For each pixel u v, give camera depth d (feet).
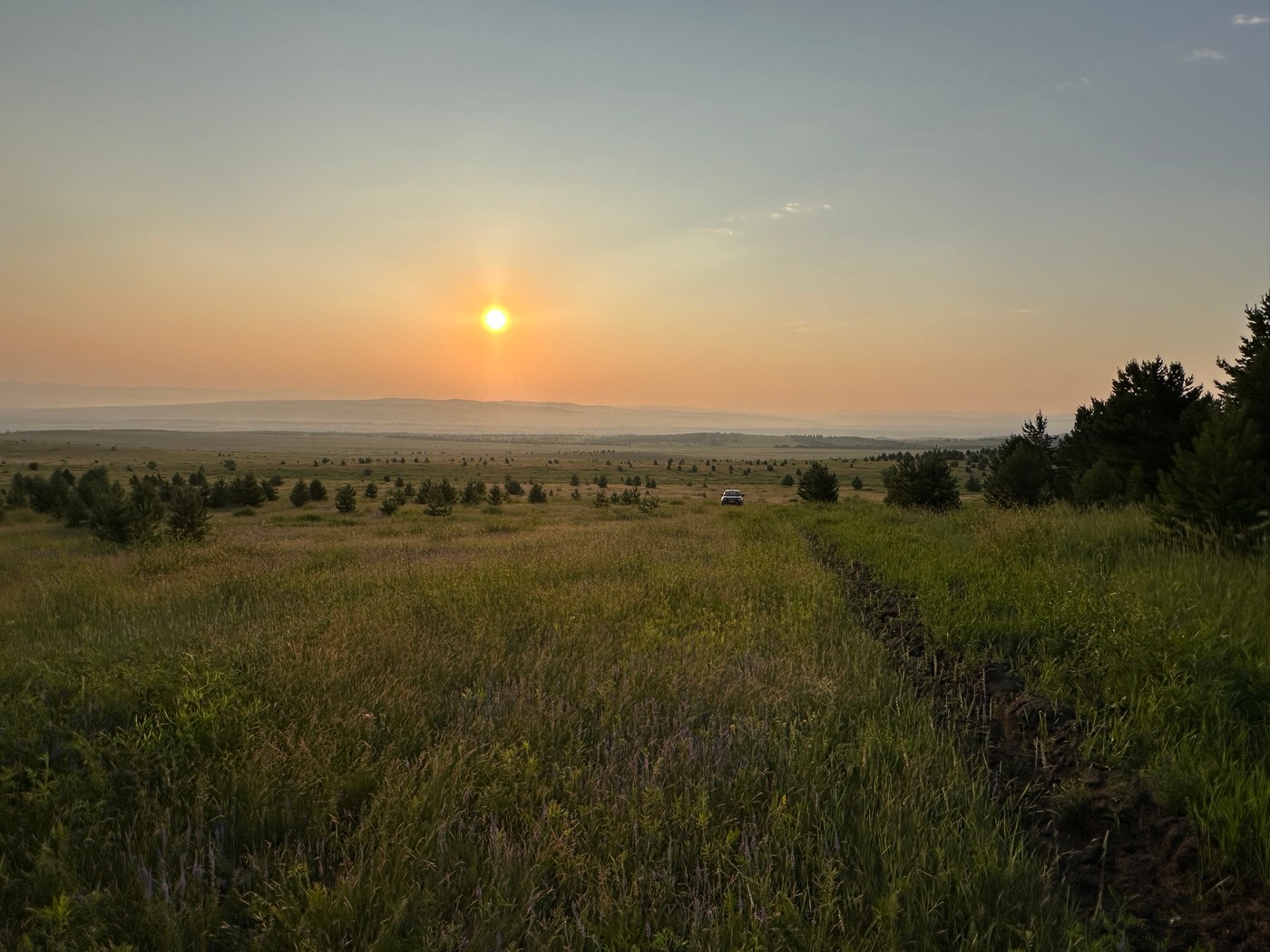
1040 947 8.18
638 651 20.80
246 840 10.83
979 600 24.91
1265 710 13.76
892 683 17.40
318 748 13.04
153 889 9.37
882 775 12.20
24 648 24.06
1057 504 69.31
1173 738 13.10
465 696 16.48
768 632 23.59
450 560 46.98
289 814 11.05
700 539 58.80
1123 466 76.48
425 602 28.40
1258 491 30.22
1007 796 12.17
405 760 12.92
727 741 13.80
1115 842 10.69
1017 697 16.38
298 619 25.20
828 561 44.86
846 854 10.05
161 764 12.21
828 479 134.51
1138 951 8.37
